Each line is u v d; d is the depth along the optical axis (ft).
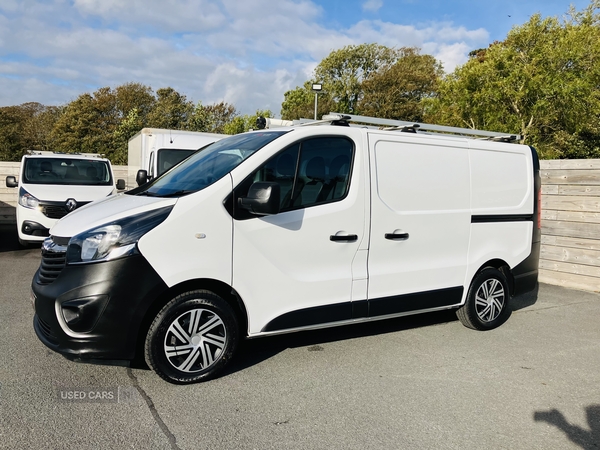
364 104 138.10
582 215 24.63
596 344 16.43
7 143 143.74
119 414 10.52
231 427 10.21
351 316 14.12
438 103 65.62
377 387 12.45
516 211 17.85
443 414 11.18
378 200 14.35
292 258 12.97
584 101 53.88
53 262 11.78
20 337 14.82
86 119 152.05
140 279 11.09
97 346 10.97
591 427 10.87
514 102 55.06
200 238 11.71
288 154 13.08
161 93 164.14
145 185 14.80
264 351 14.70
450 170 16.06
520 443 10.10
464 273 16.53
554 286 25.50
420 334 16.84
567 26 57.06
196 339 12.00
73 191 30.76
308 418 10.73
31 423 9.99
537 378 13.43
